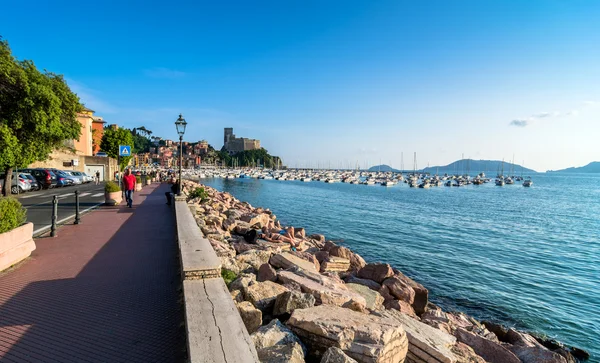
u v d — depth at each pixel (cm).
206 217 1591
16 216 741
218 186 9588
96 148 6031
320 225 3269
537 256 2352
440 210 4966
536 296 1570
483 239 2884
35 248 824
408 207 5209
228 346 323
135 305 522
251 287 642
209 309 398
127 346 408
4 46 2148
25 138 2361
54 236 1009
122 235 1041
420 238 2803
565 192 9981
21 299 538
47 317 479
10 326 451
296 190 8575
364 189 9788
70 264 731
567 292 1634
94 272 678
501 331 1109
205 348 317
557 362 870
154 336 432
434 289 1611
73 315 486
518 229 3488
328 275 1009
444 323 987
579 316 1364
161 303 532
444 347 634
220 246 1015
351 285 978
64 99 2592
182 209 1245
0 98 2122
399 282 1150
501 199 7288
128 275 661
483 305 1445
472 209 5238
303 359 426
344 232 2944
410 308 1062
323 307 566
